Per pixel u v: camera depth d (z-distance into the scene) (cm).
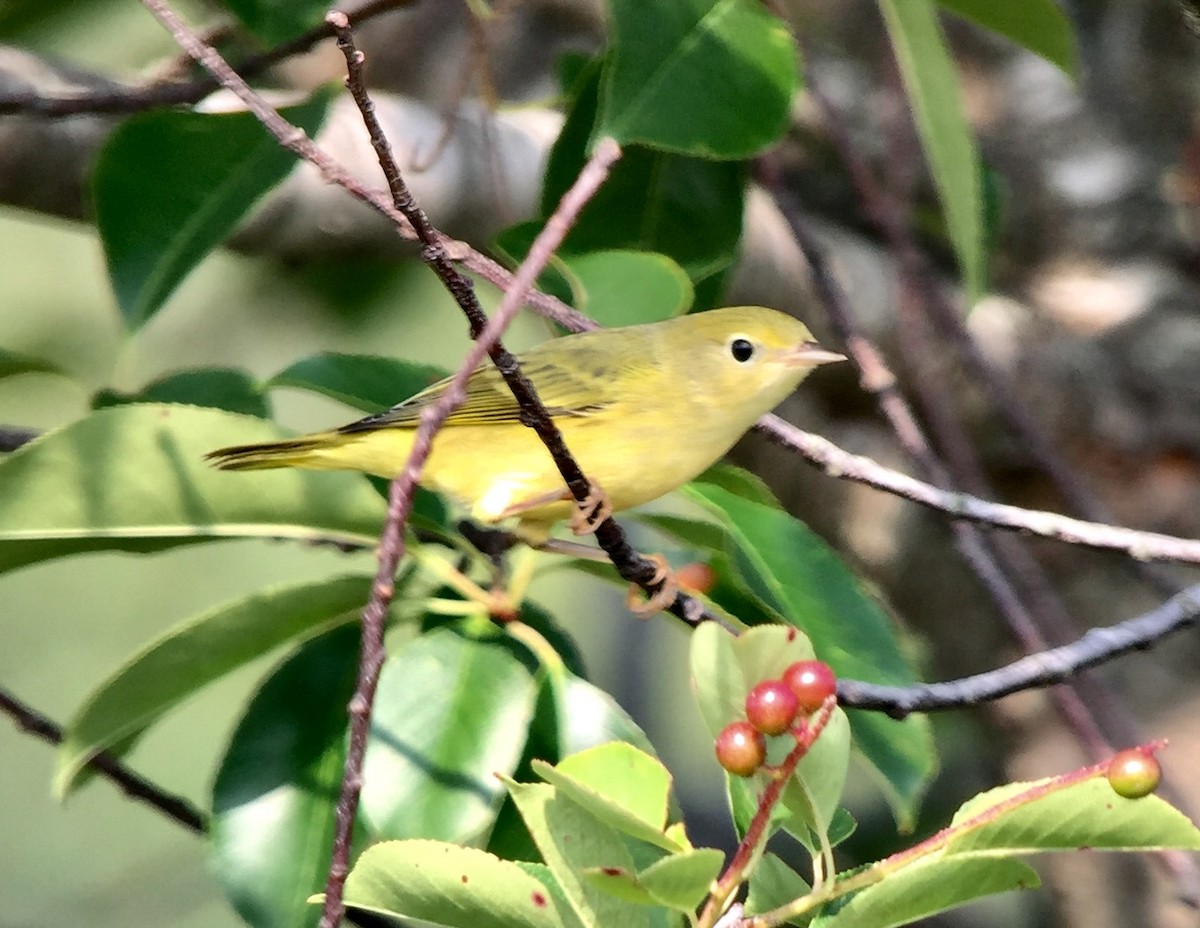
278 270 594
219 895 596
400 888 355
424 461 353
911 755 367
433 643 365
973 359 414
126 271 368
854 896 355
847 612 368
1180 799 408
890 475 368
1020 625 375
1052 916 520
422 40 578
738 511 370
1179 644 483
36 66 386
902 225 423
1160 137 535
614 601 647
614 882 351
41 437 363
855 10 538
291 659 366
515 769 365
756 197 497
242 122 369
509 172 443
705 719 355
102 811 662
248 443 364
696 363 373
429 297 610
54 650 691
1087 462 503
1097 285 527
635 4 364
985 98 544
